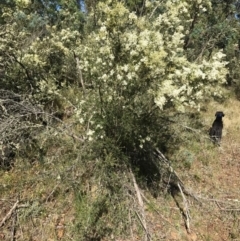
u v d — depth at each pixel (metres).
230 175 5.62
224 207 4.82
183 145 5.91
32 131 5.07
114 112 4.36
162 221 4.42
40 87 5.77
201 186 5.22
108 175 4.59
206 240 4.29
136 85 4.03
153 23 4.32
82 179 4.70
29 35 7.14
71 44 6.50
